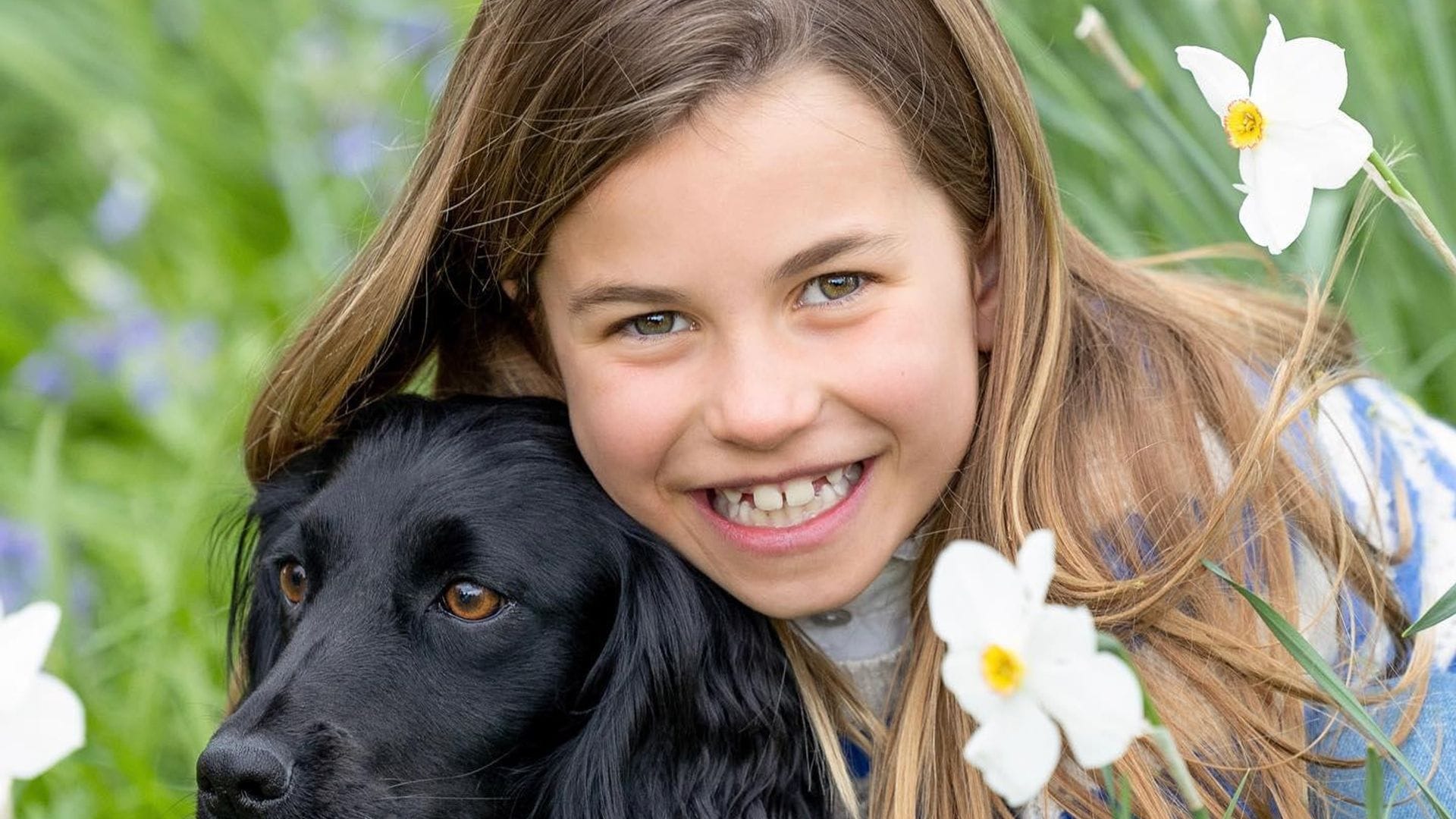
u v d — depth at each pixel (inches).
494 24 146.0
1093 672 83.6
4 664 84.6
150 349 281.6
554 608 146.9
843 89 132.6
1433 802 107.2
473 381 171.6
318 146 304.7
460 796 144.5
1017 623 85.1
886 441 137.2
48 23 342.3
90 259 316.8
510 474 149.2
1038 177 147.4
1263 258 188.4
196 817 140.9
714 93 129.9
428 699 143.3
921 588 149.4
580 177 132.7
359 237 234.8
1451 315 206.2
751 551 140.7
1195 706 143.3
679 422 136.4
